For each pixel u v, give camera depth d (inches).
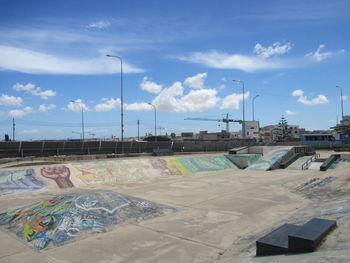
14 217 437.1
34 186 750.5
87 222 395.5
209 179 959.0
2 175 743.1
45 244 335.6
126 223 417.4
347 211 371.9
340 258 197.6
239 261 261.7
